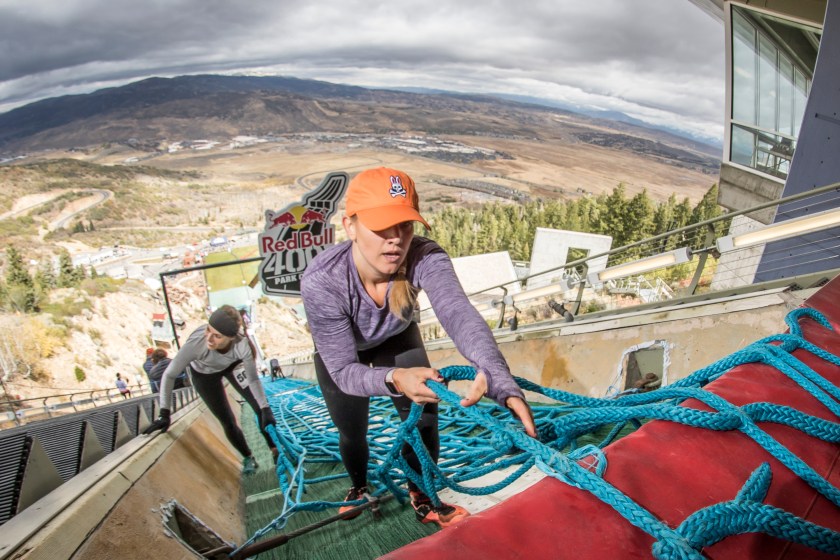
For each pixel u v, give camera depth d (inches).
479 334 60.8
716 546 34.5
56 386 3415.4
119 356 4109.3
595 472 38.3
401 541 95.7
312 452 164.7
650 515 33.1
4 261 7829.7
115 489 80.1
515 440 43.5
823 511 38.6
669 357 153.3
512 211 5004.9
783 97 359.3
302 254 267.6
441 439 139.8
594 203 4453.7
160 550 77.4
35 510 67.0
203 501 107.6
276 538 94.6
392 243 63.4
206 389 155.5
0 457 73.0
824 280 129.9
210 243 7854.3
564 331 188.4
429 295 70.4
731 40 388.5
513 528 33.8
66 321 4151.1
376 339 82.5
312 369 577.9
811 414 47.4
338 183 264.8
